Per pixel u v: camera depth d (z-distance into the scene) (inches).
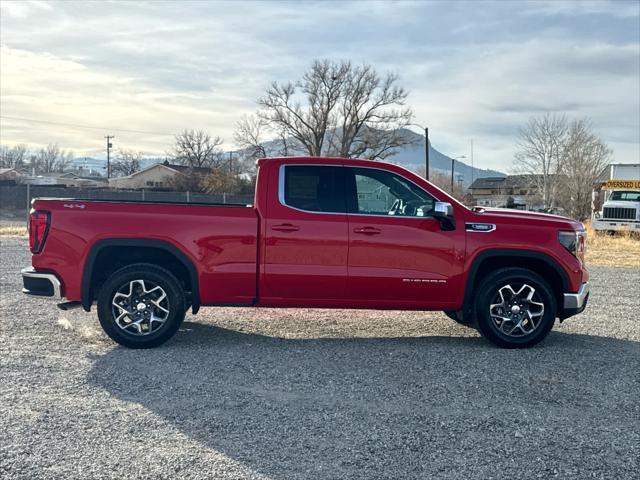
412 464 142.3
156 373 208.8
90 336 261.0
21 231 916.6
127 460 141.2
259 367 217.8
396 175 253.6
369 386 197.9
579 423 169.0
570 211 2110.0
